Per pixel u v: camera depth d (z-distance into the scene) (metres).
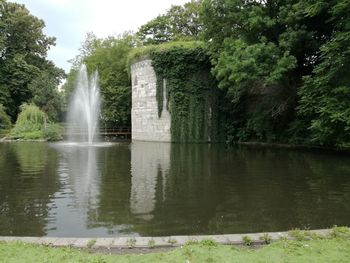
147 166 16.47
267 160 18.38
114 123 45.97
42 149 25.12
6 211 9.16
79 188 11.74
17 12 54.53
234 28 26.36
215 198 10.39
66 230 7.76
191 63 31.12
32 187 11.94
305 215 8.73
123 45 47.41
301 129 24.61
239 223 8.17
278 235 6.23
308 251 5.43
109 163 17.53
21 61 51.47
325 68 19.36
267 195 10.73
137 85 34.22
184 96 31.17
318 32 23.53
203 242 5.79
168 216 8.70
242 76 22.34
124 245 5.86
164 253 5.41
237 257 5.21
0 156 20.66
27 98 52.44
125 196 10.65
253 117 29.31
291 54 23.52
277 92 27.78
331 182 12.50
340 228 6.48
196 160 18.56
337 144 20.03
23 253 5.37
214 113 31.72
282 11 23.02
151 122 32.88
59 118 53.81
